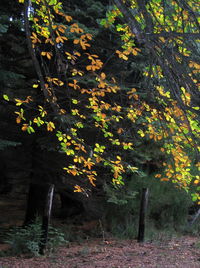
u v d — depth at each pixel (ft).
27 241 32.27
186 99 15.56
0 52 40.09
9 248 33.50
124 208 44.47
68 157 39.37
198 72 16.72
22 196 71.10
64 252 33.30
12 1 38.42
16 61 40.01
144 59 33.81
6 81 39.27
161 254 33.27
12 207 61.52
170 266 28.73
